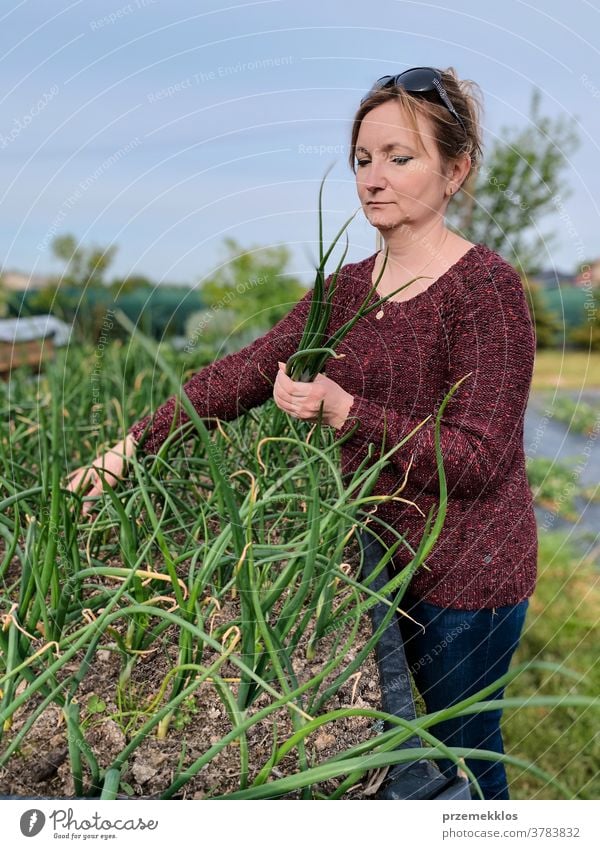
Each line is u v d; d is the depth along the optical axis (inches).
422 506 51.7
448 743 55.5
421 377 50.9
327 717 28.2
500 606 52.8
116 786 29.5
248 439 66.8
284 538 54.4
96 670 40.9
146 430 53.9
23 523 49.6
